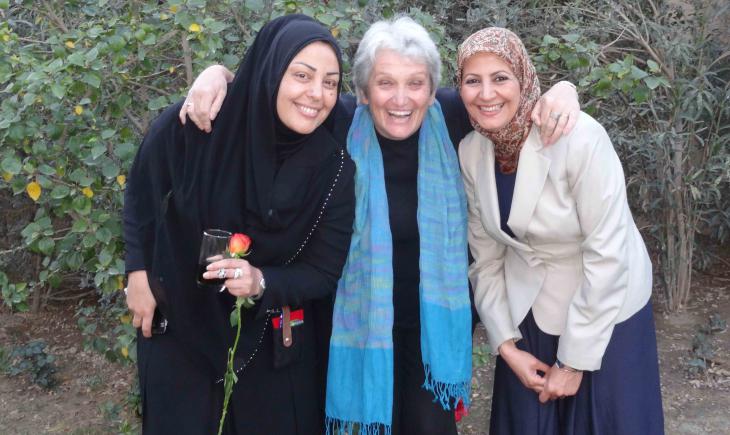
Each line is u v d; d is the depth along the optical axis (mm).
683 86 4359
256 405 2539
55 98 2854
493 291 2639
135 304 2502
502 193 2508
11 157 2859
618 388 2451
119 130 3256
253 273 2320
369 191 2600
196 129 2385
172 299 2432
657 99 4465
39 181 2895
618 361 2449
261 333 2482
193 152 2383
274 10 3230
